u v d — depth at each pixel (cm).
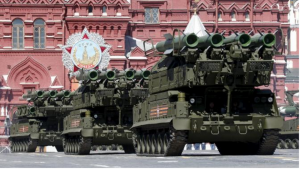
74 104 7962
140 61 15600
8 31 15612
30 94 10075
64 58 14725
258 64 5059
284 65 16712
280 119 5306
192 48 5100
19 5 15638
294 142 9162
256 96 5378
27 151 10362
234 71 5091
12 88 15562
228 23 16225
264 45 5041
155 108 5741
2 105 15475
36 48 15675
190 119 5181
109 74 7169
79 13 15650
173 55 5244
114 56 15512
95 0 15612
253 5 16338
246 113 5334
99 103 7250
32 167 4009
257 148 5538
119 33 15612
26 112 10312
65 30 15675
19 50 15600
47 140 10025
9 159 5762
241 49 5006
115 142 7444
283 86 16675
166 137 5516
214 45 5019
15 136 10825
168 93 5350
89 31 15588
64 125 8369
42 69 15612
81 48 14725
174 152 5394
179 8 16325
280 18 16512
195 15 9194
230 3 16350
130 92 6981
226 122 5244
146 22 16300
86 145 7400
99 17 15575
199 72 5109
